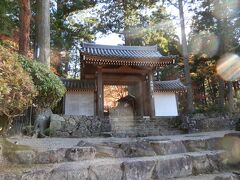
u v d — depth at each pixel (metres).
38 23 10.45
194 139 4.73
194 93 23.00
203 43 16.94
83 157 3.74
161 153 4.22
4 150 3.55
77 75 25.12
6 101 2.79
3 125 3.74
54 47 16.61
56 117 9.34
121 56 11.66
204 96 23.08
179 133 10.15
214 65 18.08
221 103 16.70
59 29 16.83
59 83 4.88
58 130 9.00
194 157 3.94
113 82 14.02
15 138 5.78
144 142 4.38
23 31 8.21
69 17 18.30
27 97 3.21
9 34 10.13
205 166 3.96
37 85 4.24
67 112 12.62
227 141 4.70
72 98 12.91
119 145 4.26
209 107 19.61
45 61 10.02
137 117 11.60
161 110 14.00
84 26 18.73
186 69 15.35
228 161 4.19
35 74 4.23
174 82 14.95
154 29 19.22
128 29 19.31
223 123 10.29
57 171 3.12
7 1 10.28
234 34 15.14
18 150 3.62
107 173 3.34
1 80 2.59
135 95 15.10
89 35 18.91
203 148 4.65
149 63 12.28
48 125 8.77
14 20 12.30
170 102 14.27
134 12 18.67
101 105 12.04
